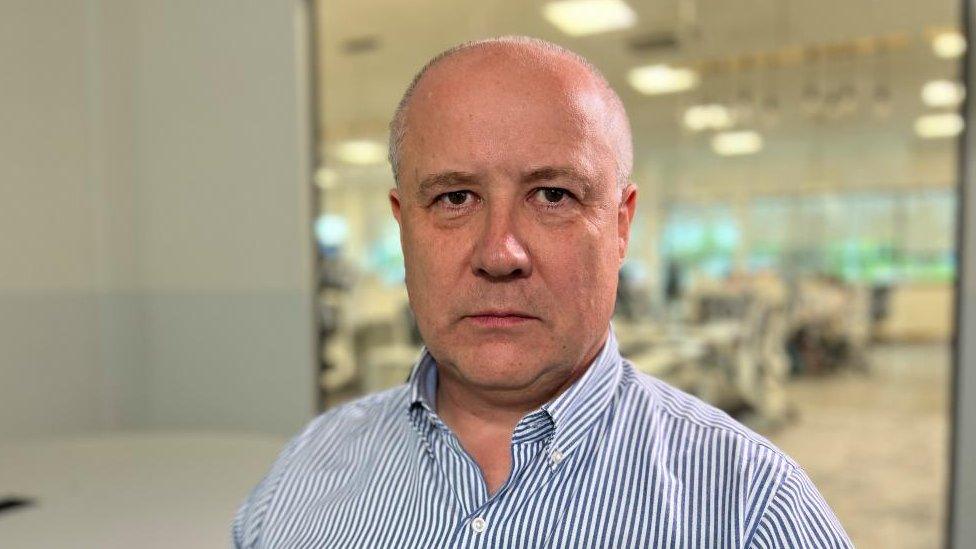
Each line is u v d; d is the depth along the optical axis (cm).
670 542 62
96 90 293
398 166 70
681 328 410
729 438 67
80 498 162
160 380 301
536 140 63
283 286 279
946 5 320
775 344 420
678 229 455
